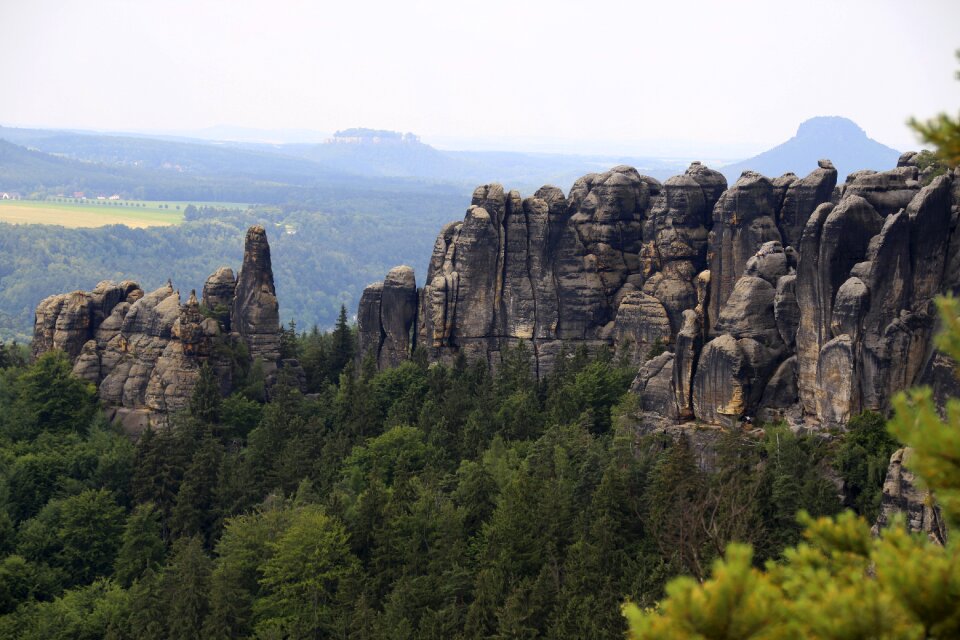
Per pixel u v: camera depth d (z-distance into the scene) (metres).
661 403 125.44
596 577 91.19
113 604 111.75
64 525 126.81
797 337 113.44
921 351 103.38
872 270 105.62
